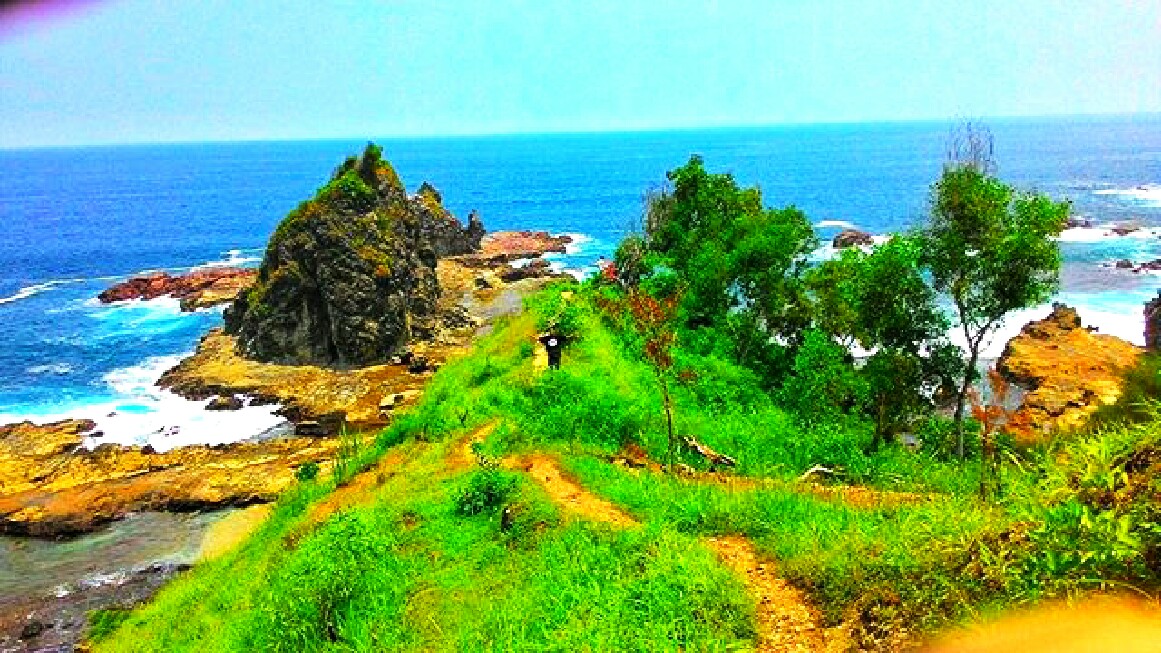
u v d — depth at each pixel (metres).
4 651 26.77
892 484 20.36
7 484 39.12
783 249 35.56
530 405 26.27
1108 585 6.16
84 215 178.88
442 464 22.98
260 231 145.88
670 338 21.88
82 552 33.47
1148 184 152.12
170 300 85.12
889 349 28.31
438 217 97.94
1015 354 49.69
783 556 11.67
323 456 41.44
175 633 20.45
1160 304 49.72
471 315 71.44
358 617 15.26
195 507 36.75
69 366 61.22
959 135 25.72
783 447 25.44
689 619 10.12
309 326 58.59
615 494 17.38
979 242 25.19
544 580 13.45
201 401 52.59
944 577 8.27
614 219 145.75
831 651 8.72
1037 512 7.49
